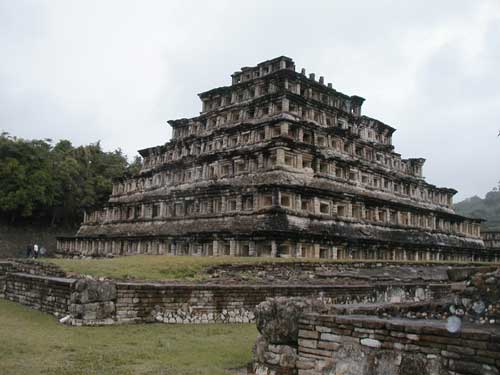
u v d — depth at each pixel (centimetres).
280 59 6575
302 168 5672
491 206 19412
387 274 4003
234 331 2042
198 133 7375
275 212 4994
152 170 7431
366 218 6222
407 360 1016
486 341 913
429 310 1414
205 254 5556
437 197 8406
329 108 6794
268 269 3544
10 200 9012
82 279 2122
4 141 9738
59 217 10369
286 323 1262
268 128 5953
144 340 1783
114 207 7862
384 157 7625
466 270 1369
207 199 6000
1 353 1485
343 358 1123
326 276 3559
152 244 6425
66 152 11450
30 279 2725
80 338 1777
